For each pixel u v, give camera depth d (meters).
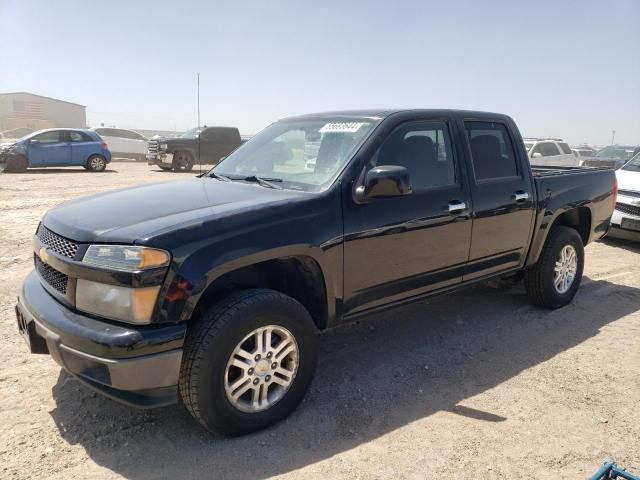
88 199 3.53
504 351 4.27
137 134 28.47
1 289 5.34
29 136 18.86
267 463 2.77
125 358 2.55
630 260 7.50
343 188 3.33
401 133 3.76
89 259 2.70
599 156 21.69
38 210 10.17
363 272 3.45
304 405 3.36
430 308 5.23
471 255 4.19
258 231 2.92
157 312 2.61
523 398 3.51
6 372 3.66
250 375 2.95
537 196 4.72
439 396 3.52
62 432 3.00
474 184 4.16
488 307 5.29
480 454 2.89
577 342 4.47
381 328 4.71
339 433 3.06
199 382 2.74
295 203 3.13
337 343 4.37
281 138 4.18
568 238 5.13
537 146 17.14
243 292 2.96
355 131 3.67
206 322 2.77
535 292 5.13
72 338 2.66
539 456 2.88
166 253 2.62
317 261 3.17
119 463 2.75
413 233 3.67
